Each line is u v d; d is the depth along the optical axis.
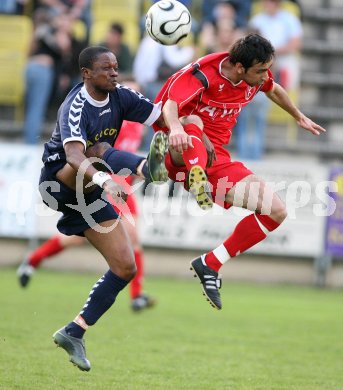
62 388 20.72
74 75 52.56
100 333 29.62
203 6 54.03
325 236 47.97
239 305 39.12
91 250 50.06
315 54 58.62
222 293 43.62
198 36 53.88
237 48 21.27
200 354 26.47
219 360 25.61
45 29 51.50
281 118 55.28
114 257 20.88
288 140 55.53
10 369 22.66
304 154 54.16
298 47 53.31
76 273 49.47
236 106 22.20
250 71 21.38
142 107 21.58
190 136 21.09
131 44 54.12
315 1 60.31
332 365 25.53
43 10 51.81
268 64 21.36
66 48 51.84
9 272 47.28
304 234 48.03
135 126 34.94
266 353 27.19
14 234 48.34
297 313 37.12
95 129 20.67
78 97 20.38
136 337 29.11
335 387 22.28
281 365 25.22
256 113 50.38
